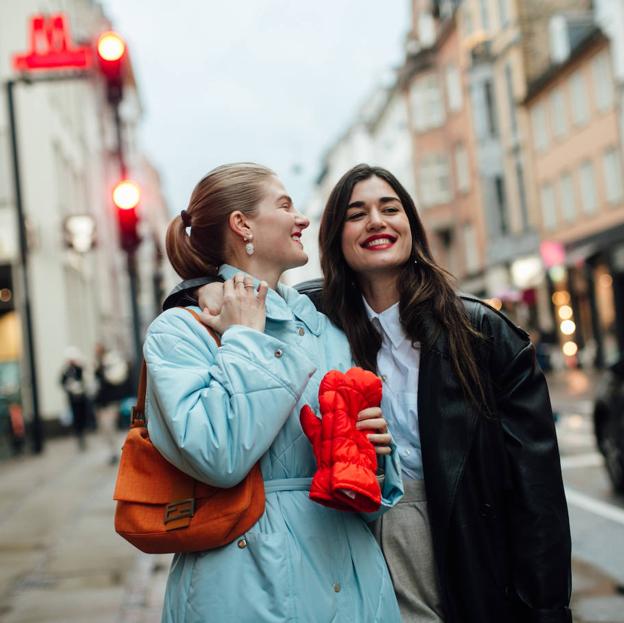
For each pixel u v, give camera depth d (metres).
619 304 27.66
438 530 2.48
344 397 2.18
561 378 26.33
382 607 2.27
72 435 21.16
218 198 2.39
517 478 2.48
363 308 2.77
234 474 2.08
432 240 44.97
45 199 21.77
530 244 36.19
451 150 43.47
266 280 2.42
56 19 15.12
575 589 5.34
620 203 27.89
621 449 8.27
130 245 10.13
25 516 8.86
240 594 2.12
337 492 2.12
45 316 21.31
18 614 5.25
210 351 2.25
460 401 2.52
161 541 2.14
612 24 27.17
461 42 40.94
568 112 31.56
